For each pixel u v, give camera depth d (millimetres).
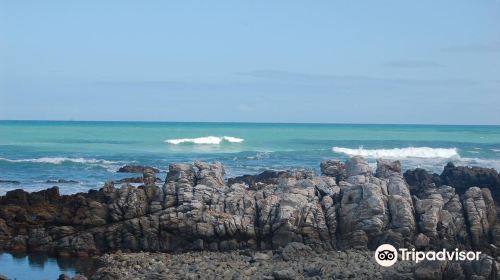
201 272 29844
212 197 36531
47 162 77625
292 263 31281
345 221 35156
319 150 100250
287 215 34906
